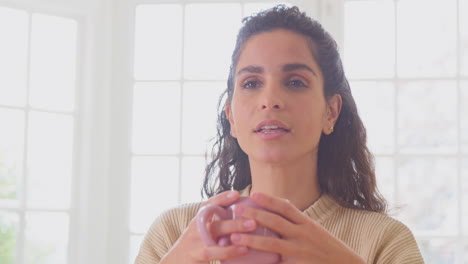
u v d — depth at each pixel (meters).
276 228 0.88
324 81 1.13
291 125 1.04
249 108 1.06
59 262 2.88
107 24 2.88
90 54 2.87
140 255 1.23
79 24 2.88
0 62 2.80
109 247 2.85
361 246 1.13
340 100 1.17
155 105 2.89
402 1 2.86
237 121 1.08
